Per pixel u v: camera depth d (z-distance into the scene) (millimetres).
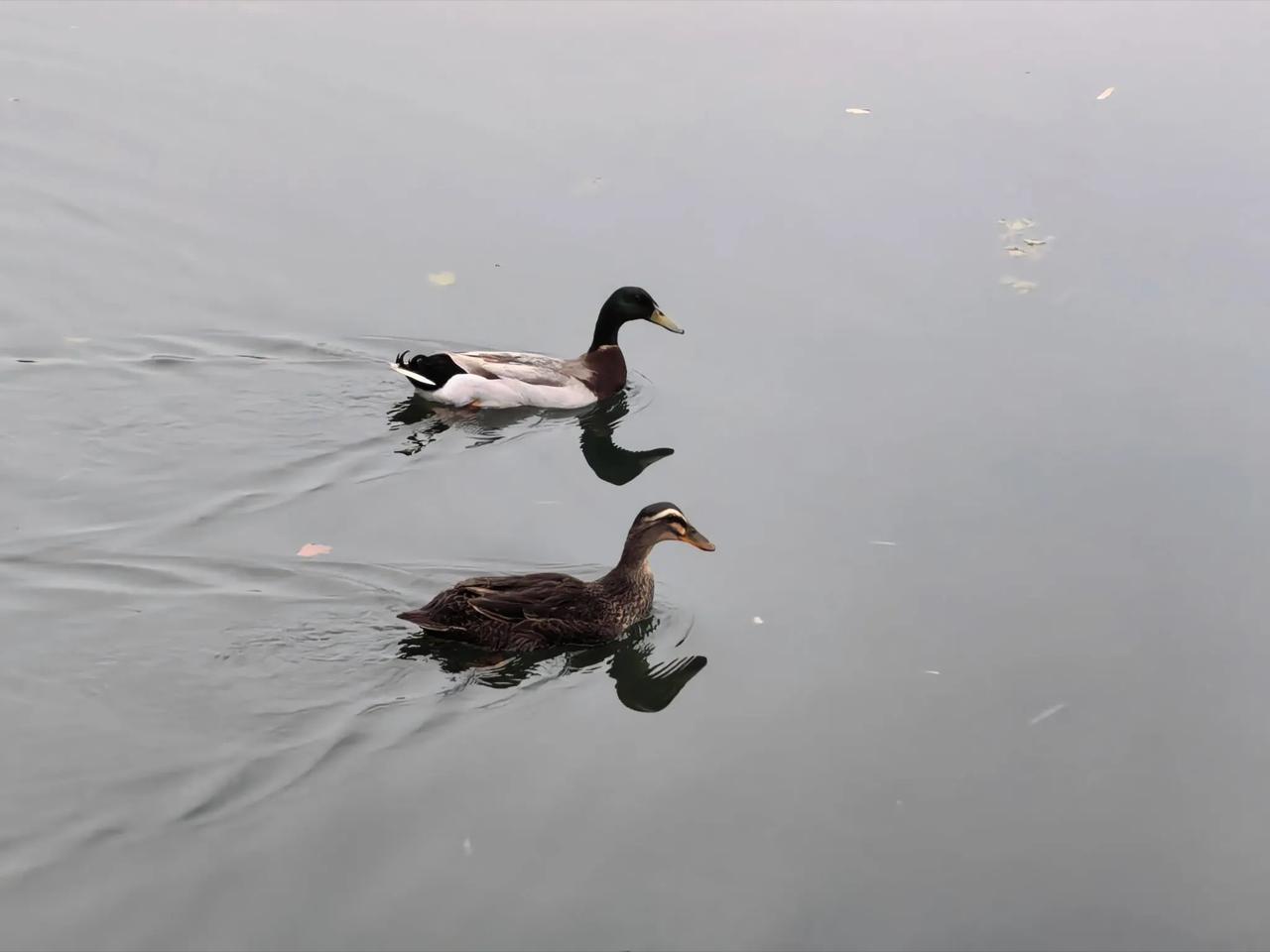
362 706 10062
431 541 12219
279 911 8195
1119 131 20531
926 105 21203
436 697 10234
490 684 10516
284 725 9797
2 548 11570
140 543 11805
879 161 19547
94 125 20016
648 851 8953
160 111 20422
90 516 12203
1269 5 25547
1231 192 18875
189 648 10469
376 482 13250
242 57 22078
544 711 10281
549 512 12945
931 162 19547
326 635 10758
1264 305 16500
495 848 8844
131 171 18906
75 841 8609
